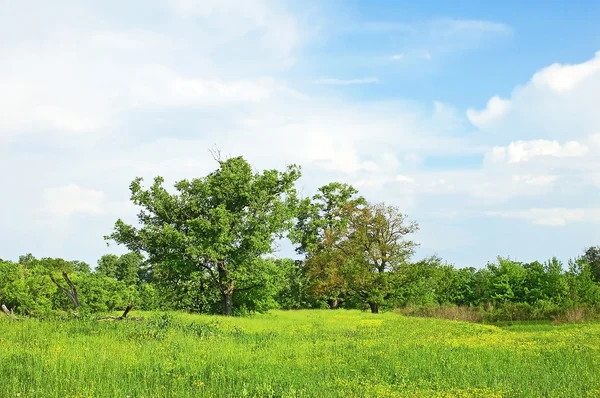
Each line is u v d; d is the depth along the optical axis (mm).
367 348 17781
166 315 23297
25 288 35438
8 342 15852
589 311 39844
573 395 10570
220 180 42719
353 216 57844
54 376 11391
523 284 55594
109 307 34219
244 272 41125
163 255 42094
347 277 55656
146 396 10055
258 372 12547
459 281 71250
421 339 21469
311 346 18266
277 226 42781
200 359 14148
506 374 12781
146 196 42500
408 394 10742
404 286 56250
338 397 10516
